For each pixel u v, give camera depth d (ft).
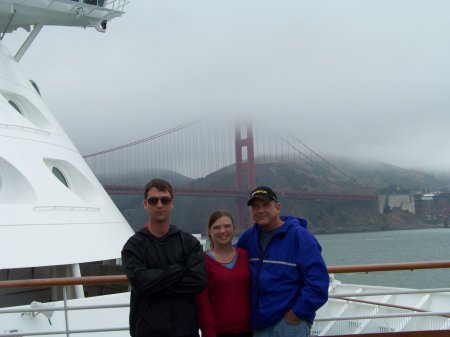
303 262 11.10
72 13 32.89
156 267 10.57
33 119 26.40
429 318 30.22
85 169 26.40
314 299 10.83
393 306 31.32
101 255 21.47
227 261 11.89
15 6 30.91
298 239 11.35
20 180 21.63
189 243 10.87
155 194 10.69
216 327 11.62
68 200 22.39
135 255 10.53
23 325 18.22
